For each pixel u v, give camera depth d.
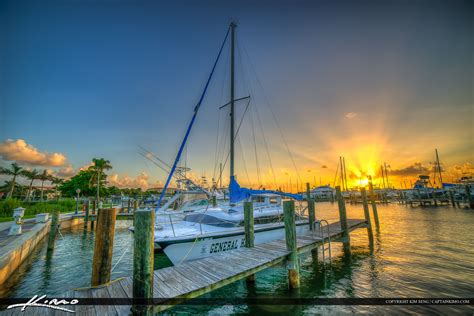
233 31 12.84
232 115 11.84
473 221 22.53
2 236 11.27
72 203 32.22
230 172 11.30
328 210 44.03
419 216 28.11
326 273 8.84
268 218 10.88
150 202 37.22
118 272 9.52
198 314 6.10
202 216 9.98
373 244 13.52
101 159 40.28
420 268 9.03
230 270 5.84
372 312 5.86
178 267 6.09
